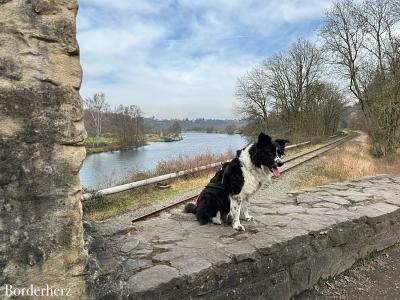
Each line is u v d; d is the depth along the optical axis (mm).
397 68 23969
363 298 4848
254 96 44844
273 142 5473
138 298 3223
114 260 3191
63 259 2564
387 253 6512
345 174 13547
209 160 15531
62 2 2471
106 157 30031
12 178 2344
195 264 3836
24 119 2369
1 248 2330
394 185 9453
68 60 2525
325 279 5301
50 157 2480
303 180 12680
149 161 25188
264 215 6031
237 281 4078
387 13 25531
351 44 27781
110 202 8281
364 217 6035
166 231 5121
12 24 2295
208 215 5508
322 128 47875
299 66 44375
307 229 5129
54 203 2510
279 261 4555
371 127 26000
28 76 2369
